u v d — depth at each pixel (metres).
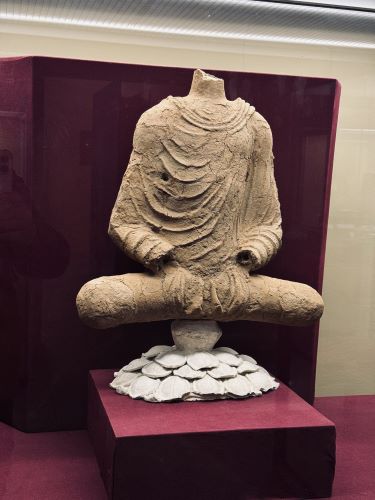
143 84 2.13
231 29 2.02
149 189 1.94
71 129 2.11
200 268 1.94
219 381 1.93
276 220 2.06
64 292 2.18
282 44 2.17
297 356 2.38
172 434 1.67
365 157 2.32
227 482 1.73
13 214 2.13
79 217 2.15
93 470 1.93
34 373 2.19
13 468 1.93
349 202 2.38
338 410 2.33
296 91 2.23
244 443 1.72
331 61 2.21
